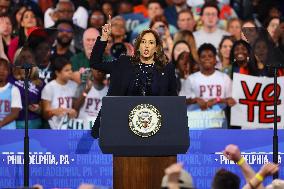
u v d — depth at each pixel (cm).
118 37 2736
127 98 1541
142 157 1535
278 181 1513
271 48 1900
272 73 2606
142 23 2764
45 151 2114
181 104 1538
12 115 2577
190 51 2695
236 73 2627
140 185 1539
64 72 2625
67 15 2712
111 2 2770
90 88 2636
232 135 2147
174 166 1154
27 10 2689
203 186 1989
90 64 1730
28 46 1909
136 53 1727
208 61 2670
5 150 2134
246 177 1384
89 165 1967
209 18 2744
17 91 2581
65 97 2628
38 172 1973
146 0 2773
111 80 1722
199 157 1984
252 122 2623
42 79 2611
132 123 1527
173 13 2772
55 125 2619
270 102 2614
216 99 2648
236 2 2789
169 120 1530
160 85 1711
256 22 2803
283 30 2738
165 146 1523
